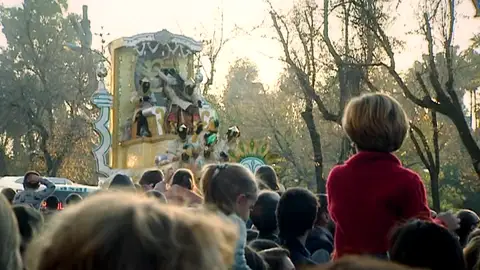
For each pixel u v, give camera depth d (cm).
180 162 2303
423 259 358
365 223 463
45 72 5438
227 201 479
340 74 2762
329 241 681
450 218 575
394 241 380
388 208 459
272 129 4366
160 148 2623
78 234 191
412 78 3544
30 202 1079
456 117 2202
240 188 483
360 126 475
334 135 4203
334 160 4731
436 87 2225
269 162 2052
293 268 525
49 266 192
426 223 372
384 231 458
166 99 2714
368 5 2478
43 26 5800
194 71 2833
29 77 5447
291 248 577
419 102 2247
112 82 2816
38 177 1101
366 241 462
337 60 2497
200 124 2408
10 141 6006
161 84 2731
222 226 211
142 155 2639
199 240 198
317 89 3191
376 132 470
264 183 879
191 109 2664
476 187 4406
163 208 201
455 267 360
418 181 464
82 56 5503
